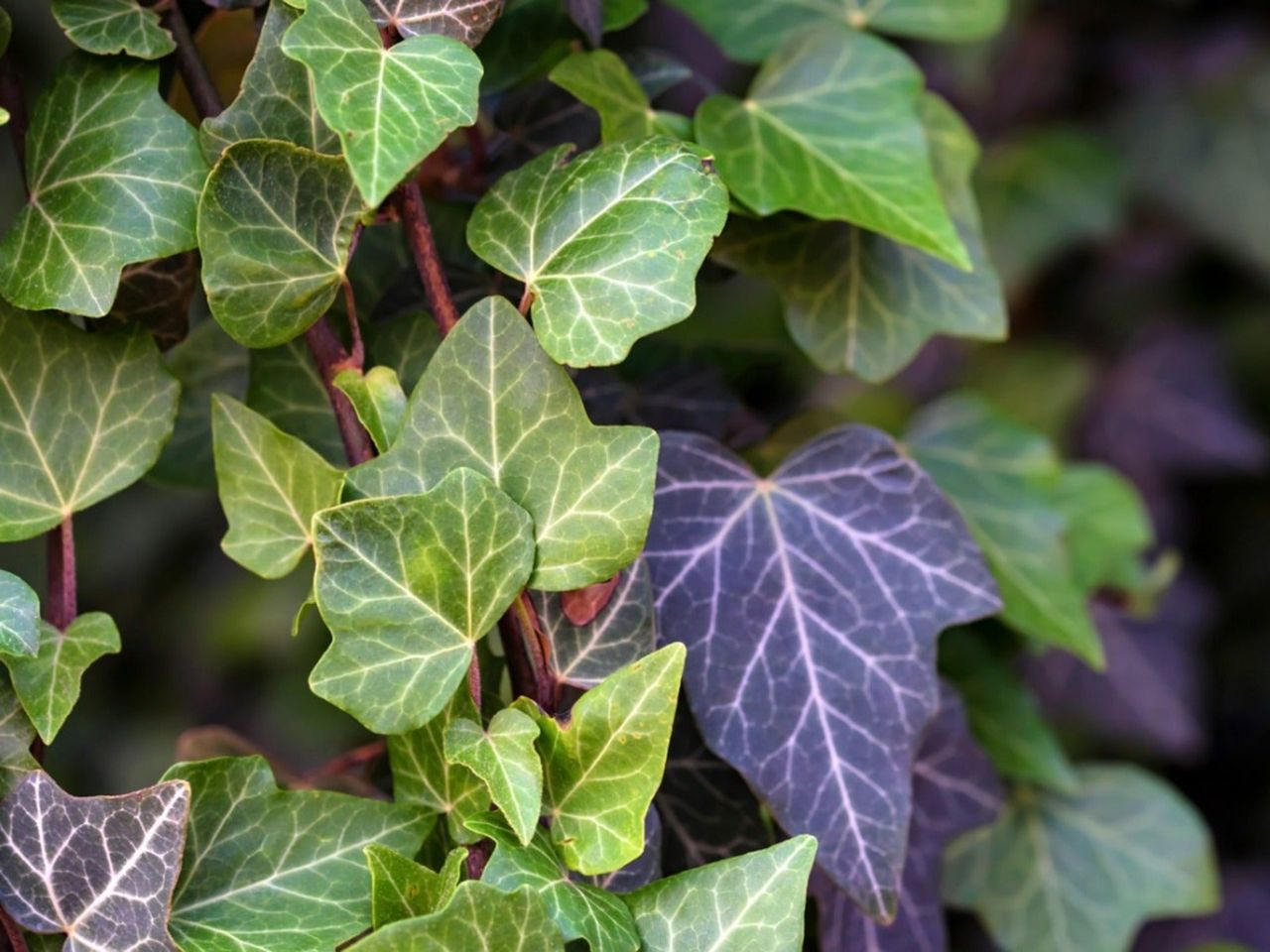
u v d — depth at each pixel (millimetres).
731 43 367
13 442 295
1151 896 398
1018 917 392
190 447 348
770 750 306
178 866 274
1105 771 407
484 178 337
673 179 283
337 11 275
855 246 343
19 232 291
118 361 300
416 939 258
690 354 376
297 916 283
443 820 301
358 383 293
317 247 288
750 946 276
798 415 372
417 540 279
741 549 315
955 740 348
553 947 264
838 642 312
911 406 636
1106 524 446
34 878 280
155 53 292
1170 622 574
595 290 281
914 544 318
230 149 278
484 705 297
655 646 296
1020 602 372
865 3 370
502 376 284
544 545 285
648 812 294
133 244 286
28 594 277
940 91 600
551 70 325
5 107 301
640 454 284
